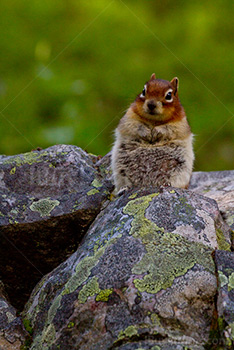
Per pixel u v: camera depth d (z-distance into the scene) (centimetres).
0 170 1082
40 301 862
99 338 722
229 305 707
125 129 1140
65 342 740
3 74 2788
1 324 841
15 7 3158
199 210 879
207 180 1323
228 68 2856
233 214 1036
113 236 853
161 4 3278
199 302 734
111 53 2969
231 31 3119
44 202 1023
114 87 2683
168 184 1091
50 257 1016
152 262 776
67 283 806
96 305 751
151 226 841
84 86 2672
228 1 3269
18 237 991
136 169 1118
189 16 3206
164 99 1128
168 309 725
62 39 3028
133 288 750
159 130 1109
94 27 3092
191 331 707
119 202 959
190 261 776
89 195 1039
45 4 3169
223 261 767
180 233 829
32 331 830
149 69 2834
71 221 1002
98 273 789
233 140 2512
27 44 2966
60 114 2552
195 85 2772
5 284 1019
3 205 1006
